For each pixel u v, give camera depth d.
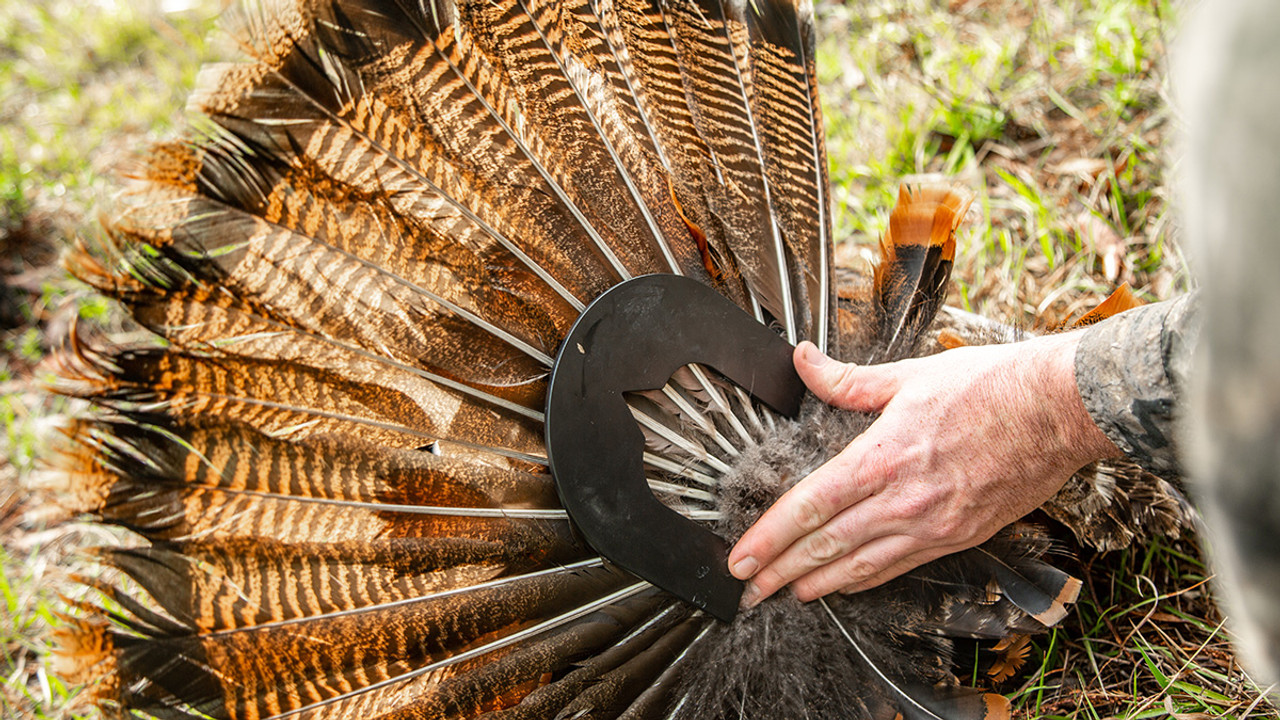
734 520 1.50
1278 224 0.68
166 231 1.24
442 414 1.41
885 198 2.46
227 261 1.28
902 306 1.63
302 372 1.33
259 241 1.30
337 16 1.31
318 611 1.30
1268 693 1.37
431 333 1.41
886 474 1.34
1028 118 2.54
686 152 1.59
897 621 1.49
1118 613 1.65
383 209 1.39
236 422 1.28
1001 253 2.29
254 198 1.29
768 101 1.63
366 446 1.36
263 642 1.26
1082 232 2.24
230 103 1.27
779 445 1.51
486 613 1.38
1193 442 0.86
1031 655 1.62
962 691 1.44
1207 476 0.79
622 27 1.57
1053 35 2.70
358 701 1.30
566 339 1.36
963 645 1.53
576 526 1.35
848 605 1.50
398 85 1.38
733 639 1.45
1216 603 1.60
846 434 1.49
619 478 1.37
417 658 1.34
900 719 1.42
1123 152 2.33
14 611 1.95
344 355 1.36
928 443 1.33
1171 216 2.07
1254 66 0.70
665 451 1.50
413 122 1.40
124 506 1.21
